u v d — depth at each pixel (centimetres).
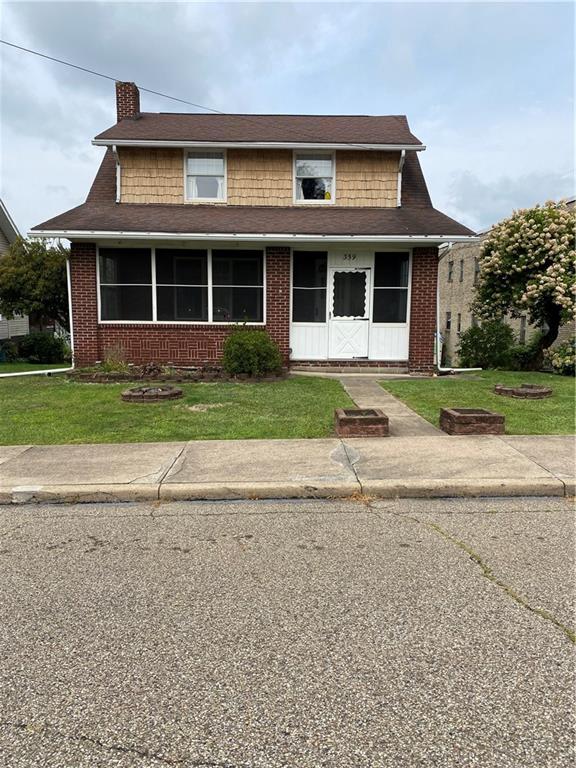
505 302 1397
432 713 234
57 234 1134
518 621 304
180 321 1251
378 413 728
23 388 1059
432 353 1245
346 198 1334
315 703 240
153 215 1241
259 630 297
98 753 214
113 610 319
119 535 432
